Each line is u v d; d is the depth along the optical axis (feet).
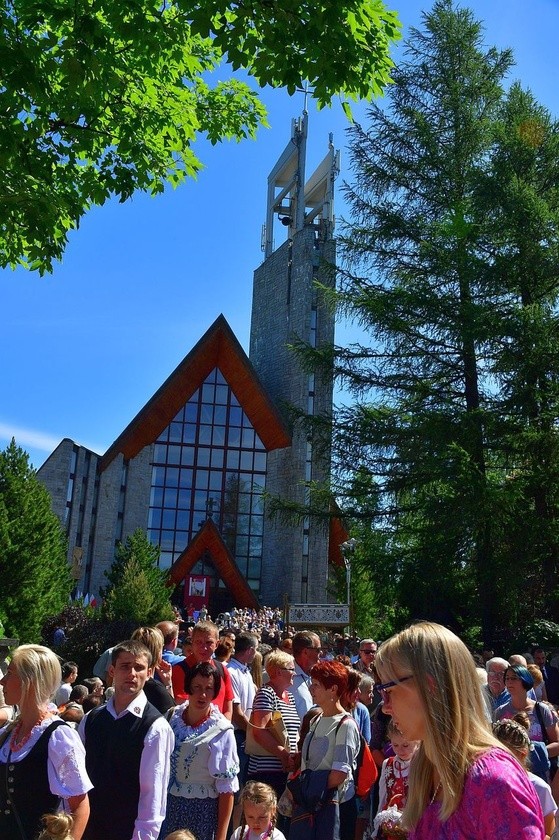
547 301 81.20
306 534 152.56
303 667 25.59
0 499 84.43
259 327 185.78
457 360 85.30
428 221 88.07
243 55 26.23
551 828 17.31
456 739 7.20
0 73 26.16
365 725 24.59
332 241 90.53
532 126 82.23
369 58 27.55
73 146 33.42
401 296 81.51
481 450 77.30
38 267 30.63
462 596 82.07
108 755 15.08
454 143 90.84
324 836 18.72
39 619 83.15
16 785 13.38
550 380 76.33
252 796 16.81
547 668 47.85
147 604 99.96
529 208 76.48
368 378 86.63
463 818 7.01
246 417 163.12
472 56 92.68
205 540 151.74
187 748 17.84
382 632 93.35
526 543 72.69
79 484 149.79
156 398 154.40
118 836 14.80
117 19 27.53
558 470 73.00
